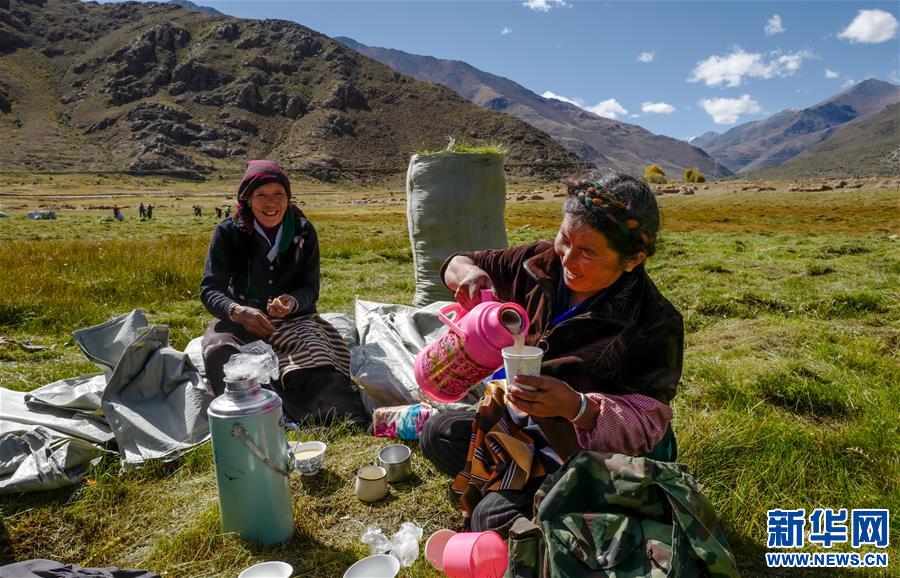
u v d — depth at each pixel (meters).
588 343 2.18
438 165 6.42
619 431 2.05
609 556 1.83
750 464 3.04
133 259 10.00
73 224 35.09
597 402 2.06
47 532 2.65
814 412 3.99
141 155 193.62
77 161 187.25
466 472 2.53
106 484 2.95
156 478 3.06
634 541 1.86
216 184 177.00
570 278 2.16
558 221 36.22
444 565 2.18
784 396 4.14
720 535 1.93
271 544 2.50
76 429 3.38
